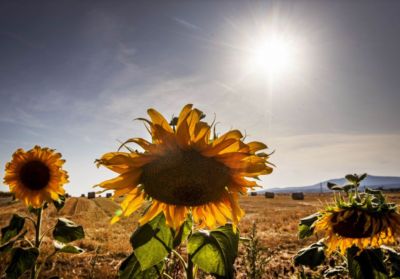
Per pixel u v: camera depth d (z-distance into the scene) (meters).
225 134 0.47
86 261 1.86
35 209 0.99
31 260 0.82
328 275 0.82
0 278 0.87
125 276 0.52
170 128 0.47
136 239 0.50
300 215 4.73
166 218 0.50
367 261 0.72
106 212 6.18
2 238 0.89
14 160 1.00
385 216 0.71
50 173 1.00
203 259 0.48
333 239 0.77
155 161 0.47
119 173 0.48
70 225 0.92
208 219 0.53
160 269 0.53
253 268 0.81
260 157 0.47
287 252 2.09
